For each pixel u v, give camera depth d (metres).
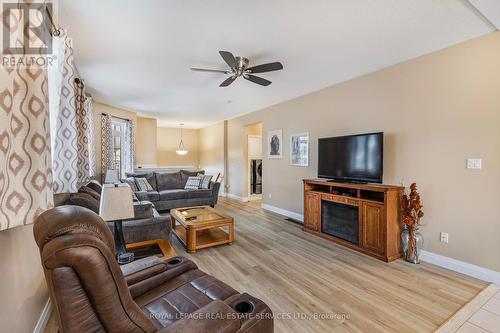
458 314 1.97
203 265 2.89
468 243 2.61
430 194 2.90
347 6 1.99
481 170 2.51
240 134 7.04
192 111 6.32
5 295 1.24
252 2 1.92
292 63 3.16
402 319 1.92
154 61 3.08
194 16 2.10
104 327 0.83
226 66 3.23
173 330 0.95
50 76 2.07
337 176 3.77
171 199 5.68
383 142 3.31
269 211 5.71
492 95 2.43
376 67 3.33
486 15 2.08
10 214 1.09
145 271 1.58
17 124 1.14
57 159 2.20
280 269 2.78
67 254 0.75
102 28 2.28
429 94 2.88
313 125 4.52
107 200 2.00
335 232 3.67
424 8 2.03
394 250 3.02
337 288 2.37
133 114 6.39
